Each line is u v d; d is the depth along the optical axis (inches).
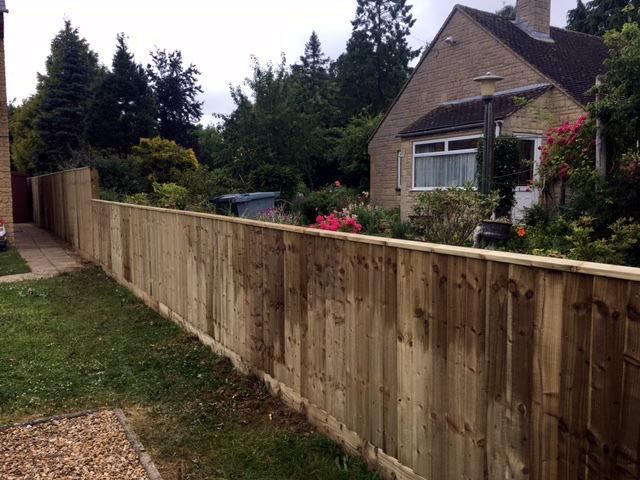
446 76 722.8
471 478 94.7
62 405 159.9
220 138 1067.9
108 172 751.7
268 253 161.0
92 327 244.4
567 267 75.7
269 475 121.2
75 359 200.5
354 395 126.0
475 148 568.4
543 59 625.3
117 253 346.6
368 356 120.4
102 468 121.9
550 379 79.4
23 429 142.3
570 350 76.3
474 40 676.7
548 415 80.0
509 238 276.4
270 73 928.3
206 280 209.2
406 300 108.2
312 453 129.6
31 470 120.6
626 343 69.2
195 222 216.2
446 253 97.0
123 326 246.4
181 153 873.5
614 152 270.2
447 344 98.7
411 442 109.0
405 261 108.0
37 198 808.3
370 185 880.9
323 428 138.5
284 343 155.3
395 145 816.9
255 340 172.1
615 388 70.7
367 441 122.2
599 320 72.4
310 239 139.6
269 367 164.6
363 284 120.6
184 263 231.6
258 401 160.4
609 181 258.4
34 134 1200.2
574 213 275.0
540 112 547.8
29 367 190.7
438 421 101.7
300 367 147.8
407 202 660.1
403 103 797.9
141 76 1318.9
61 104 1178.6
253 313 172.2
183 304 235.5
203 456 130.0
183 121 1724.9
